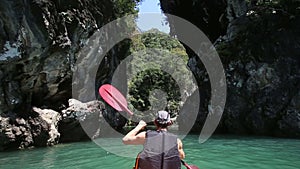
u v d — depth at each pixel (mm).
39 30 9391
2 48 9031
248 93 14883
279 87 14055
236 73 15484
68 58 10680
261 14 15625
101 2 13281
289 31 14570
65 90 11383
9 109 9430
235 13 17797
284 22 14852
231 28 16656
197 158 7035
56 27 9961
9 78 9516
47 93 10953
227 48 16219
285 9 15070
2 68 9242
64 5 10547
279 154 7641
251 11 16234
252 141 10984
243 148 8859
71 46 10852
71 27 10727
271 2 15398
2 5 8844
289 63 14086
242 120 15023
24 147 9234
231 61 15773
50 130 9812
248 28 15820
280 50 14453
